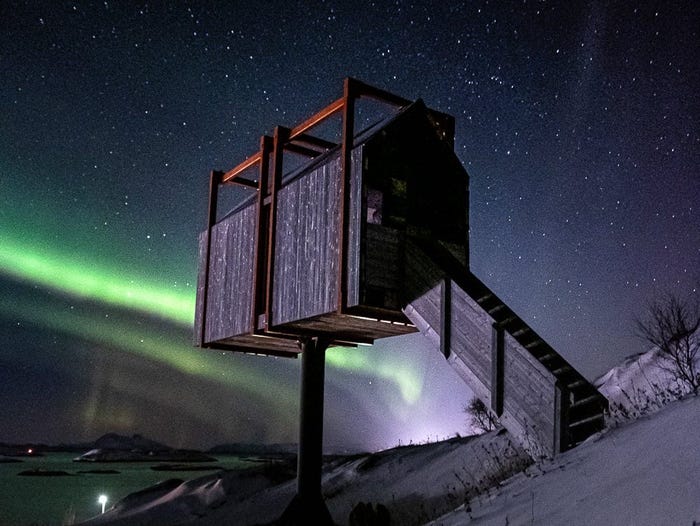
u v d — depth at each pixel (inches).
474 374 435.5
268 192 644.7
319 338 643.5
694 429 223.9
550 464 290.5
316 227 556.7
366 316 534.3
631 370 779.4
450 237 589.9
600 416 336.5
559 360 395.2
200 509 1034.7
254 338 661.3
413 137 577.3
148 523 1011.3
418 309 503.5
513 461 581.6
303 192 583.5
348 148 537.0
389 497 751.1
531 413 376.5
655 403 316.8
